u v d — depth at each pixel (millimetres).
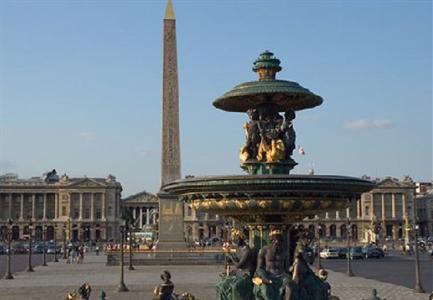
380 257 90625
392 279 48750
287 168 16844
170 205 69125
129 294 36375
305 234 16797
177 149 65062
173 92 64562
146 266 63938
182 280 45125
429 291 37969
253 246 16453
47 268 63906
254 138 16969
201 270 57438
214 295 34781
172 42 65312
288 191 14773
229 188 14930
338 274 54844
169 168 64812
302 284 15680
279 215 16016
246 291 15852
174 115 64750
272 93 16359
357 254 88562
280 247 16047
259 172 16812
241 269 16328
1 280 47312
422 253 108438
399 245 145125
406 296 35000
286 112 17641
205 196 15570
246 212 15492
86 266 67125
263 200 14992
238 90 16641
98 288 40031
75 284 43344
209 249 69062
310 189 14797
